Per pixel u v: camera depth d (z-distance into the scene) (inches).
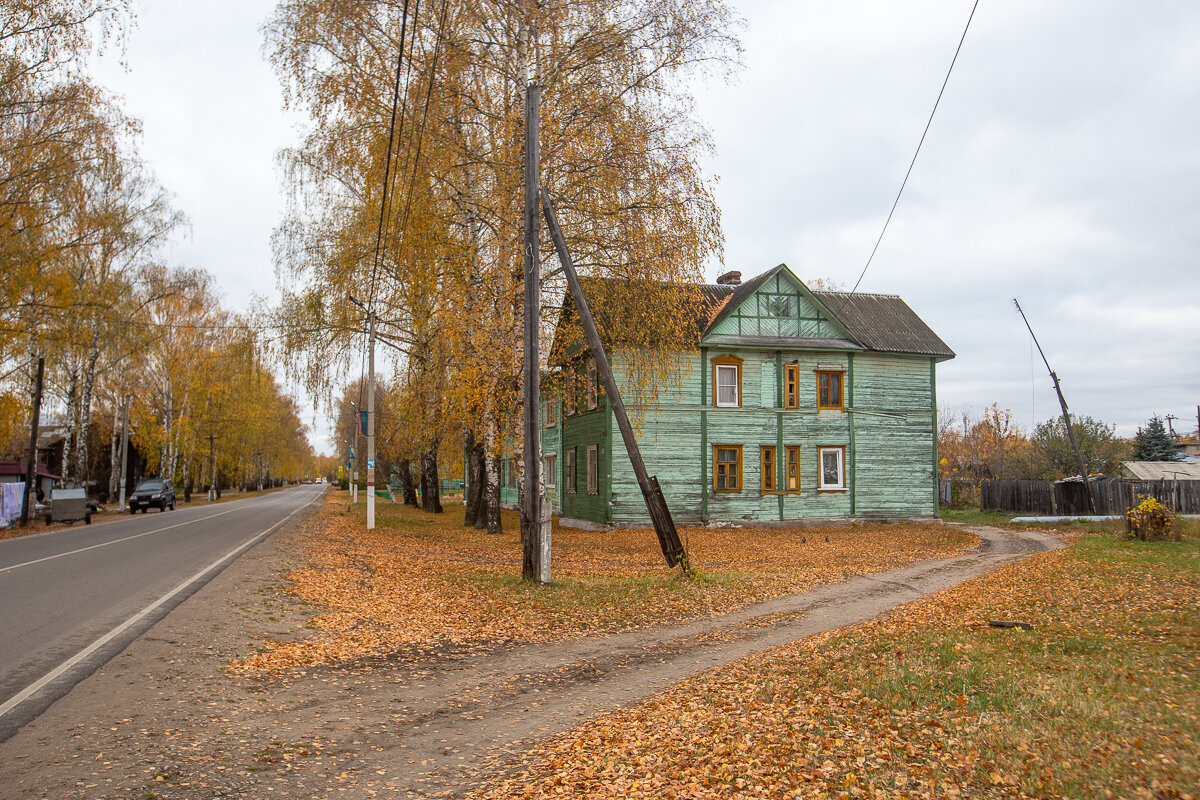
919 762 188.9
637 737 235.1
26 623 379.9
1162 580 490.0
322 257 998.4
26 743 223.0
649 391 1090.7
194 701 270.4
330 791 201.5
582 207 708.0
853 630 386.9
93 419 2006.6
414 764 223.0
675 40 675.4
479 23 674.2
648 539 982.4
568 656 362.9
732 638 400.8
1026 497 1373.0
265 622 402.9
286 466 4441.4
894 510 1253.7
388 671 330.0
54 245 935.0
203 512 1552.7
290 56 708.0
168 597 458.9
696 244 713.6
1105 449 1705.2
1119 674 263.3
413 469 2165.4
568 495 1336.1
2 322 914.7
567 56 685.3
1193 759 173.5
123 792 193.2
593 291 763.4
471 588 530.3
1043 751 186.5
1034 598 448.5
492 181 734.5
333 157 878.4
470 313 723.4
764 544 941.8
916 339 1306.6
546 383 965.2
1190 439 3176.7
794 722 228.5
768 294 1226.6
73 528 1112.2
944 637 337.7
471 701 289.3
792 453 1213.1
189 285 1347.2
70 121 875.4
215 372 1952.5
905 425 1274.6
